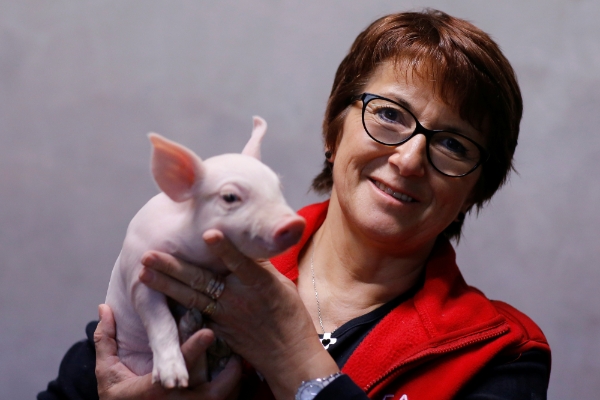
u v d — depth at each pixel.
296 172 2.79
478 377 1.24
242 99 2.79
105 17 2.75
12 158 2.70
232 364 1.14
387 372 1.20
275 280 1.10
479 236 2.71
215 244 0.96
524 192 2.69
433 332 1.23
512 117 1.33
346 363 1.22
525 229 2.68
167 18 2.77
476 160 1.31
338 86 1.43
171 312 1.12
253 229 0.95
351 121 1.34
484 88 1.26
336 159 1.35
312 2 2.80
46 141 2.72
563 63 2.69
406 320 1.27
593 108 2.67
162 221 1.05
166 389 1.08
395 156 1.24
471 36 1.30
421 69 1.26
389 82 1.30
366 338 1.25
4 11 2.72
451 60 1.25
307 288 1.42
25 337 2.68
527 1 2.71
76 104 2.73
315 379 1.10
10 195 2.70
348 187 1.31
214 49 2.78
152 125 2.76
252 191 0.97
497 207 2.70
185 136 2.77
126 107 2.75
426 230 1.30
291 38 2.80
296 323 1.13
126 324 1.14
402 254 1.37
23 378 2.66
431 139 1.26
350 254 1.39
